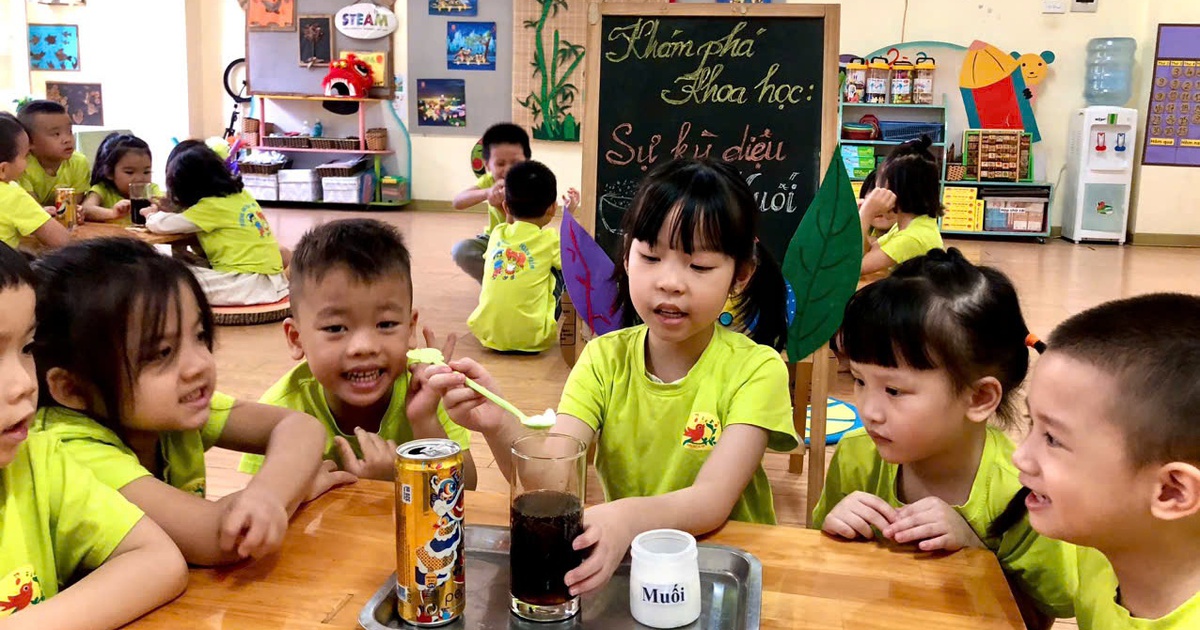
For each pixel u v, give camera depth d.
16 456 0.95
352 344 1.47
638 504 1.10
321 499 1.22
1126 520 0.91
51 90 9.10
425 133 8.89
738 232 1.27
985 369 1.25
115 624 0.90
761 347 1.44
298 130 9.07
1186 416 0.84
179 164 4.52
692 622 0.92
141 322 1.08
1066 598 1.25
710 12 2.45
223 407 1.36
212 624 0.92
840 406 3.44
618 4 2.48
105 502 1.00
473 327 4.20
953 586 1.00
